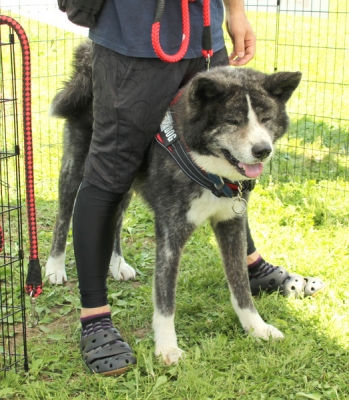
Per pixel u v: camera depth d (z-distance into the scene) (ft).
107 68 8.23
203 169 8.73
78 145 11.03
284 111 9.36
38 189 16.31
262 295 10.77
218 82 8.49
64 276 11.76
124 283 11.78
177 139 8.77
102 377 8.30
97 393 8.05
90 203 8.69
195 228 9.34
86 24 8.29
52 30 27.22
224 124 8.65
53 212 15.07
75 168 11.19
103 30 8.23
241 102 8.64
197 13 8.63
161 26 8.27
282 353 8.87
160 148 9.05
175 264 9.14
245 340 9.12
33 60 25.05
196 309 10.35
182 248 9.26
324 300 10.59
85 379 8.37
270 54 31.68
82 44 11.16
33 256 8.02
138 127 8.38
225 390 8.09
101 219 8.71
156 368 8.57
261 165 8.79
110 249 9.00
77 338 9.49
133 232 14.32
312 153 19.65
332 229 13.97
